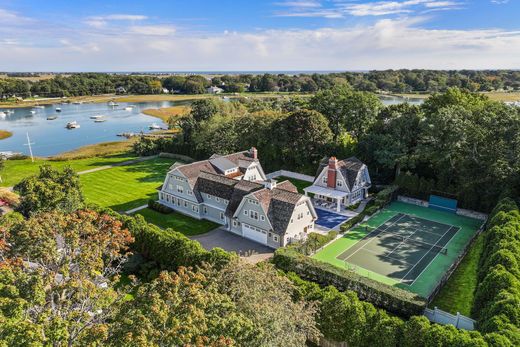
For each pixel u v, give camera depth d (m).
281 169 83.88
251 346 19.02
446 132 61.56
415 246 48.66
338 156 76.19
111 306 21.55
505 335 23.94
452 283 39.69
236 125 88.19
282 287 28.17
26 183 49.16
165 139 106.56
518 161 54.50
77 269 24.34
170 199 63.09
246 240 51.00
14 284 19.44
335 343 29.52
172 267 39.69
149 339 16.84
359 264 43.94
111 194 70.06
